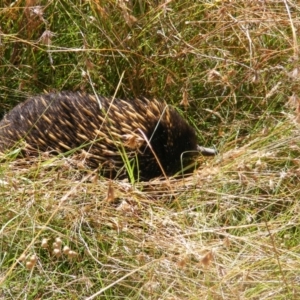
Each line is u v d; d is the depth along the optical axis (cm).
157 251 715
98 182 754
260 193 836
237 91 970
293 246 740
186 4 981
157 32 931
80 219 726
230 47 962
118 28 956
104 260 706
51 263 697
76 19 968
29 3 829
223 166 830
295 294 639
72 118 848
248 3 921
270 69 919
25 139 854
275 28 949
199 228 762
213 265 680
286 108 938
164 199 827
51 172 764
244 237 715
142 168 871
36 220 709
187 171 907
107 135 842
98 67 962
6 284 652
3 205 715
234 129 934
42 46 964
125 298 669
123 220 739
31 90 985
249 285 666
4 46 964
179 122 882
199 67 974
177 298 641
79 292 684
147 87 973
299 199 809
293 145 830
